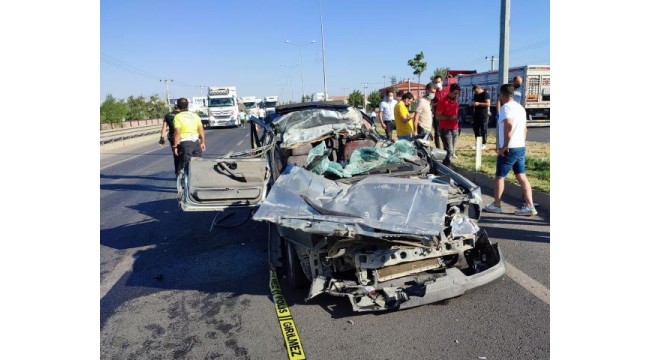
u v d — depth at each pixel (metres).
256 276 4.57
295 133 5.59
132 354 3.26
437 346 3.14
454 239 3.75
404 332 3.35
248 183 4.60
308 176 3.99
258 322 3.63
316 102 6.27
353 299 3.46
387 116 12.04
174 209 7.64
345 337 3.33
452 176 4.31
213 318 3.74
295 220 3.31
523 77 18.67
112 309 3.99
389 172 4.42
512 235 5.26
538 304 3.63
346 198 3.63
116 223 6.95
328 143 5.64
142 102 60.16
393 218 3.30
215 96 34.62
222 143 20.67
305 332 3.43
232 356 3.18
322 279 3.62
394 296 3.46
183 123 7.13
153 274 4.78
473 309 3.62
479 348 3.09
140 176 11.67
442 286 3.44
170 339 3.45
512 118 5.71
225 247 5.51
